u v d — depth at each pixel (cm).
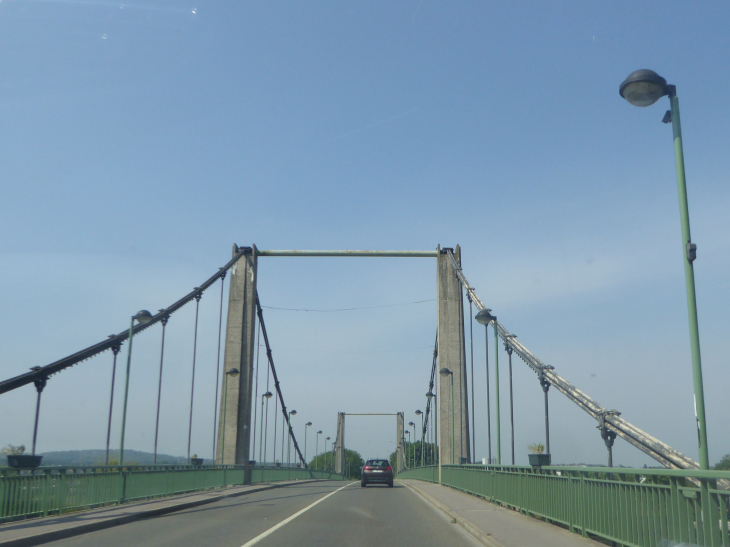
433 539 1093
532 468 1380
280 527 1243
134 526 1257
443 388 4272
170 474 2039
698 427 738
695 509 686
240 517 1455
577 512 1076
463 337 4347
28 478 1263
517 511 1516
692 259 790
